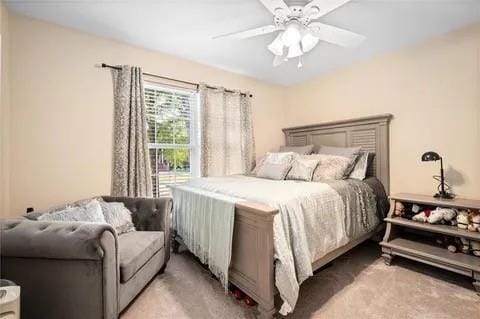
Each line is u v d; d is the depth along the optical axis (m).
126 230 1.99
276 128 3.98
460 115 2.28
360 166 2.74
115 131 2.44
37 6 1.88
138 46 2.59
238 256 1.65
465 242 1.99
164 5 1.88
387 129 2.78
